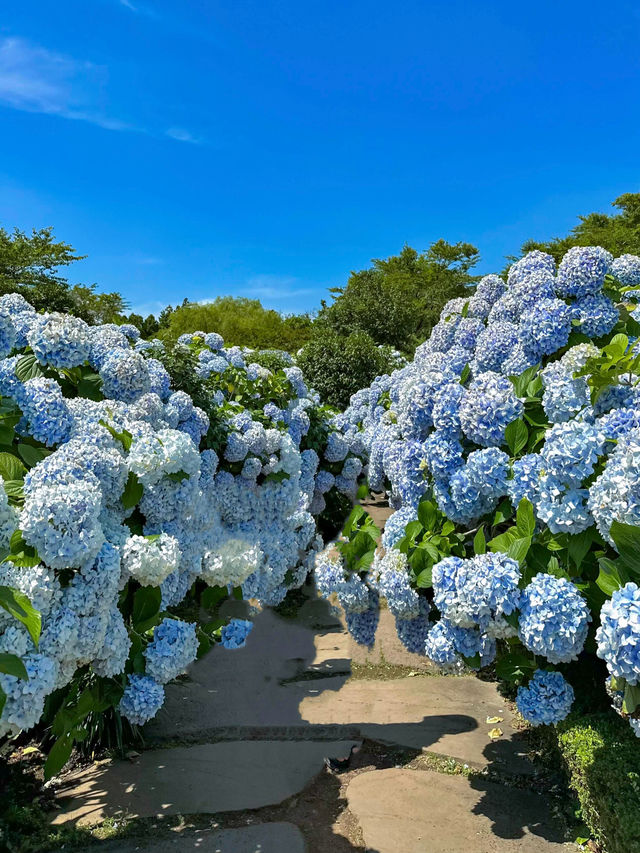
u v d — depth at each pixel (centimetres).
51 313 354
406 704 420
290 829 294
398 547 341
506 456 296
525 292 389
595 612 258
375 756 362
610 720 293
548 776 331
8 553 220
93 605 239
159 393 494
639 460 210
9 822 296
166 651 285
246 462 504
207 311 3219
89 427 301
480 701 425
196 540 344
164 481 321
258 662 491
